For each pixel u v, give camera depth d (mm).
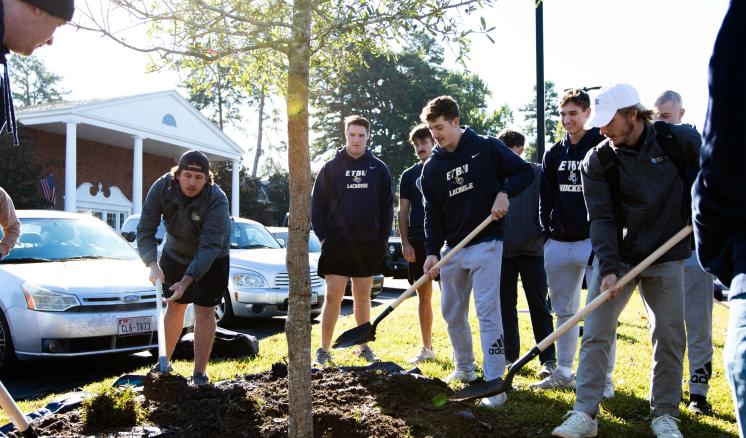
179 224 4988
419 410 3918
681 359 3854
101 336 6250
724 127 1897
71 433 3584
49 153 28922
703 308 4512
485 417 3918
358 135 6059
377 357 6340
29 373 6512
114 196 30750
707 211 1989
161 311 4555
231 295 9500
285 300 9594
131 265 7223
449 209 4676
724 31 1918
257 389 4336
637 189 3709
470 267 4520
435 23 3184
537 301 5645
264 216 41406
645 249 3773
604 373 3770
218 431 3607
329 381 4414
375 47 3656
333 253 6047
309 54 3100
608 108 3650
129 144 31766
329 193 6117
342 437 3637
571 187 4828
